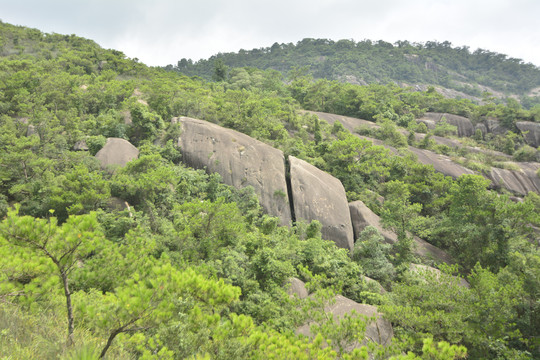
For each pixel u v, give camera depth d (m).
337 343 10.57
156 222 26.88
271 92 75.12
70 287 9.16
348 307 16.67
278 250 24.20
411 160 48.28
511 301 16.75
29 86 47.53
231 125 49.03
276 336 8.14
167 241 22.33
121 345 7.36
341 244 33.69
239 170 37.75
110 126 40.56
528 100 191.88
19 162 31.50
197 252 21.94
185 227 21.95
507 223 28.28
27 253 6.58
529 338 18.17
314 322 13.48
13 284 6.66
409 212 30.77
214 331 7.20
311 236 31.59
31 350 6.01
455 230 31.97
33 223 6.24
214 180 35.06
